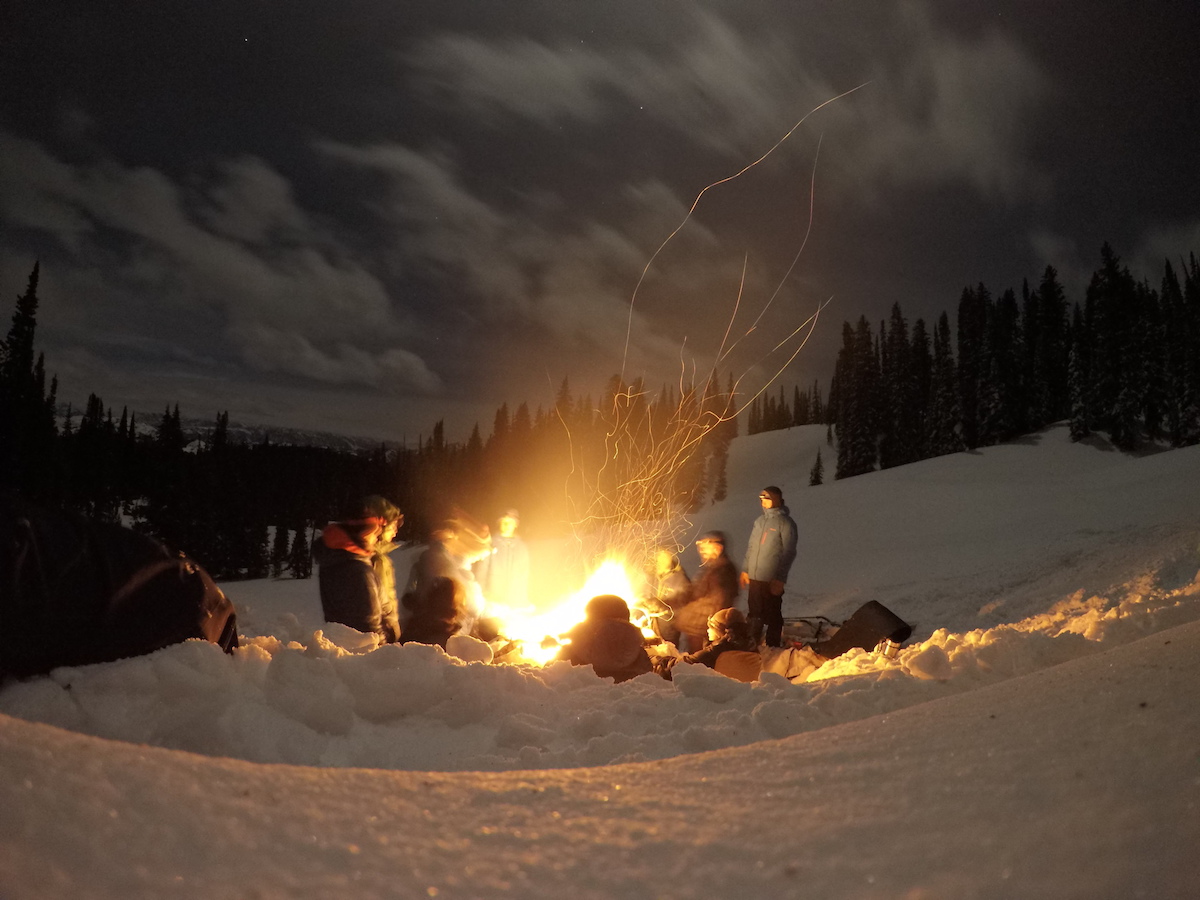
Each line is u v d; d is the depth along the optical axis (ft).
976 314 232.94
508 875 4.05
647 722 10.03
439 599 15.67
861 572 53.88
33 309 168.25
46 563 7.26
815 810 5.04
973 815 4.78
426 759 8.92
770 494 28.94
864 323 268.00
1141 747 5.48
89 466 230.48
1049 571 38.27
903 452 257.55
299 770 5.28
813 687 10.93
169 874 3.59
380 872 3.94
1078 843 4.32
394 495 280.51
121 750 4.85
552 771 6.12
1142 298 182.39
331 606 15.43
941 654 11.30
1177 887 3.79
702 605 22.95
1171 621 12.22
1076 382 185.98
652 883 4.03
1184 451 97.04
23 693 7.07
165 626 8.45
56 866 3.43
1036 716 6.72
